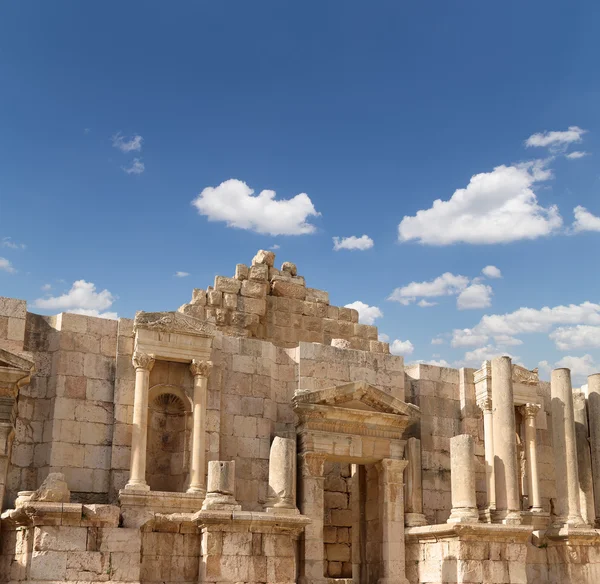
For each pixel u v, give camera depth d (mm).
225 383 33594
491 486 36438
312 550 31938
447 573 31797
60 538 25328
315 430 33250
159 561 27859
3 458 27812
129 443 31344
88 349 31906
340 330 42562
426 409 37625
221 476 28641
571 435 36719
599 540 34812
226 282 40188
